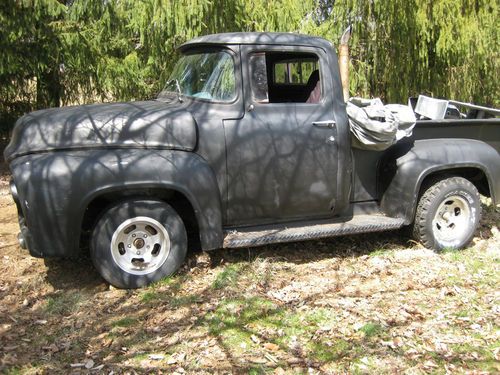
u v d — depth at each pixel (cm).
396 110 489
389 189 509
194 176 421
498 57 1066
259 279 452
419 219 515
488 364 336
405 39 915
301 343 358
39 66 844
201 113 442
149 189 422
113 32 868
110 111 432
